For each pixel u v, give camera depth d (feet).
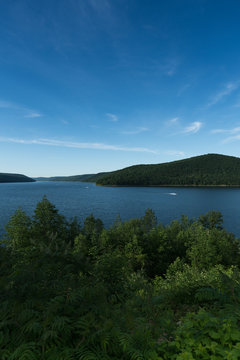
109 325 10.05
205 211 419.33
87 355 8.70
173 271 77.87
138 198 632.79
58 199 592.60
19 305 11.09
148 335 10.61
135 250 122.31
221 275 17.84
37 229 77.87
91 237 131.64
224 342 9.64
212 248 109.60
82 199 599.57
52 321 9.94
